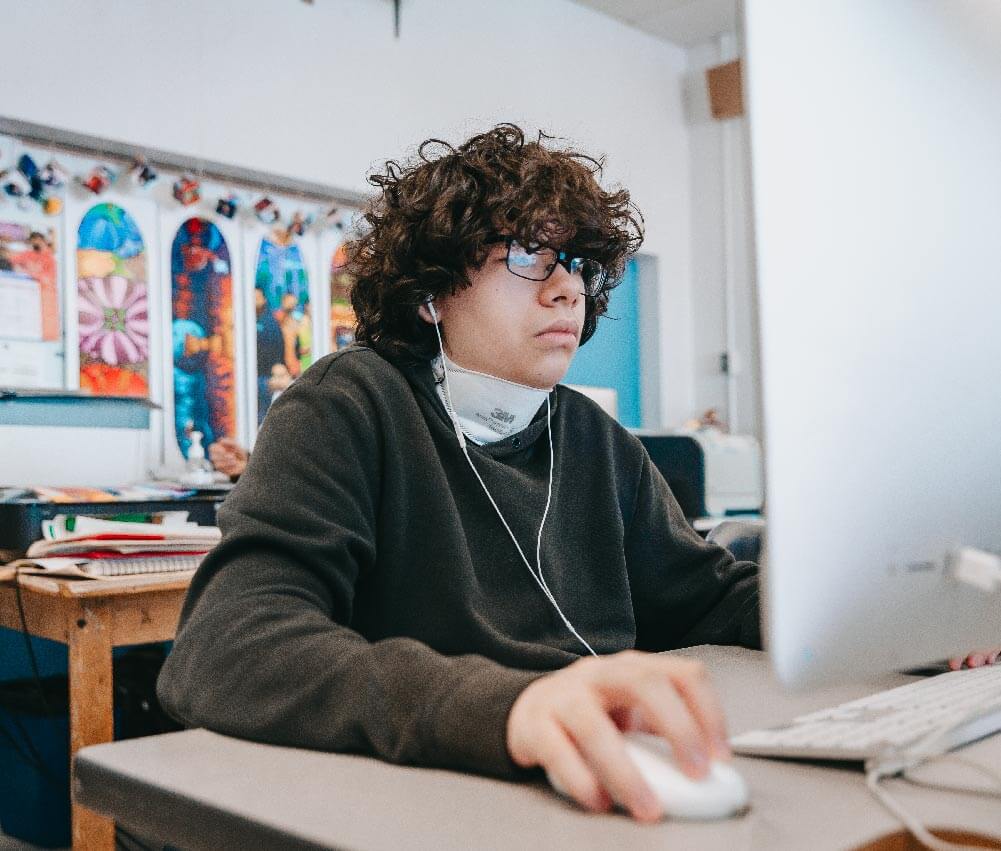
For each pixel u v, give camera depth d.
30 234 2.82
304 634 0.61
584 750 0.44
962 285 0.51
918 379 0.49
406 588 0.92
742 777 0.45
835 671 0.45
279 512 0.77
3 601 1.84
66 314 2.87
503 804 0.45
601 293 1.14
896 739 0.51
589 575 1.05
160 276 3.09
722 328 4.91
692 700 0.44
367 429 0.90
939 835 0.41
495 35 4.13
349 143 3.56
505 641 0.89
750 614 0.98
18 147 2.85
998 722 0.58
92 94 2.89
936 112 0.51
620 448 1.14
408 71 3.79
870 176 0.48
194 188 3.10
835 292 0.46
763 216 0.44
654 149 4.85
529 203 0.93
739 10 0.44
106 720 1.62
